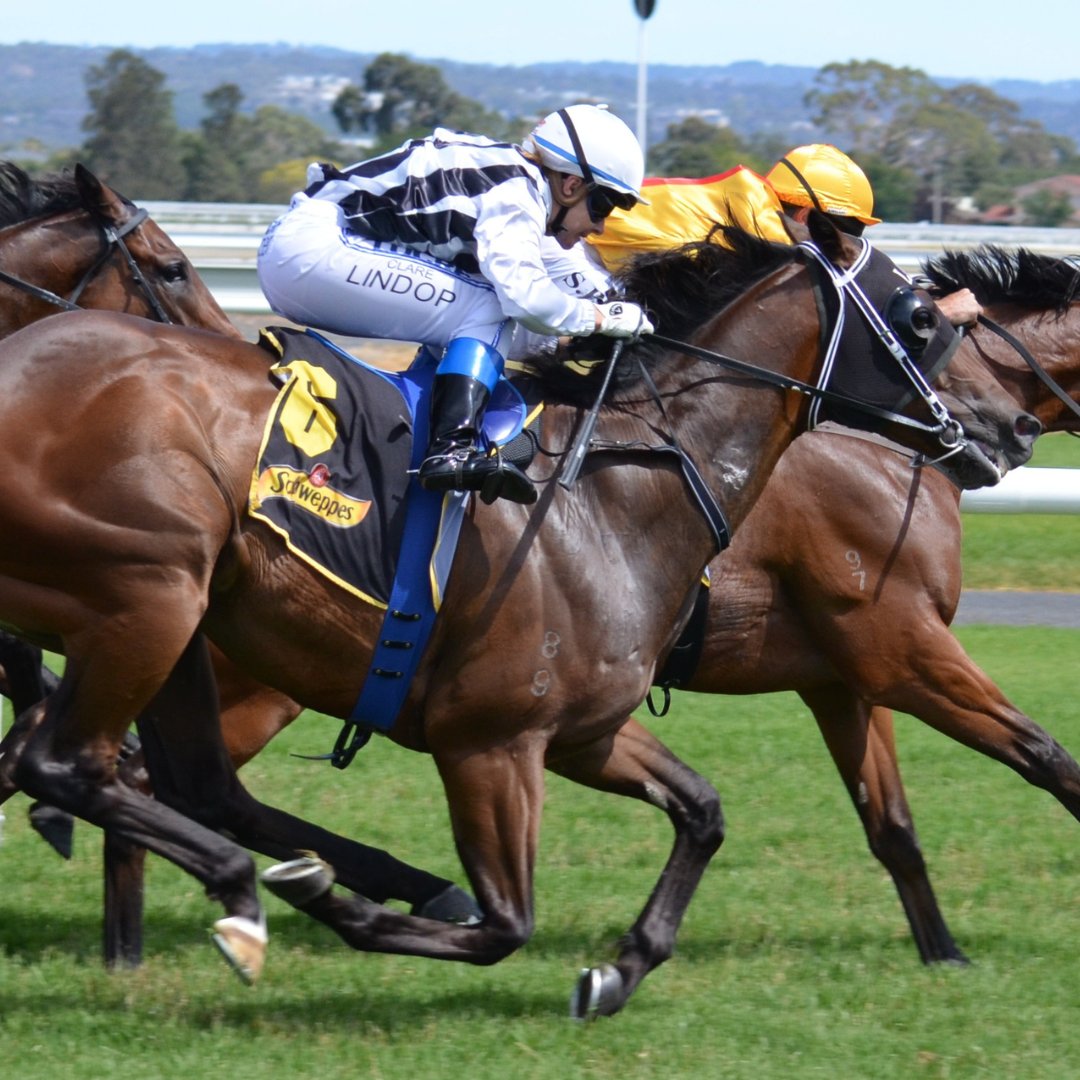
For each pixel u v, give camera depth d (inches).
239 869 312.5
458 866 460.8
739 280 349.7
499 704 318.0
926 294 357.4
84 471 295.0
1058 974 385.1
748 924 421.1
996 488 629.9
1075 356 427.5
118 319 311.3
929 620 391.2
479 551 313.9
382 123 3437.5
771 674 400.5
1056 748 395.2
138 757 375.6
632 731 367.6
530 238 317.4
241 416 305.0
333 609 309.9
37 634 310.2
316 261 323.0
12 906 425.1
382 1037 333.7
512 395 327.3
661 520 333.7
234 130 3688.5
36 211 480.4
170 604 297.4
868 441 390.0
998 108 4242.1
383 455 312.3
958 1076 321.4
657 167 2869.1
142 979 364.8
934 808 516.1
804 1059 327.0
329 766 553.3
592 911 430.0
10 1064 309.3
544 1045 331.6
